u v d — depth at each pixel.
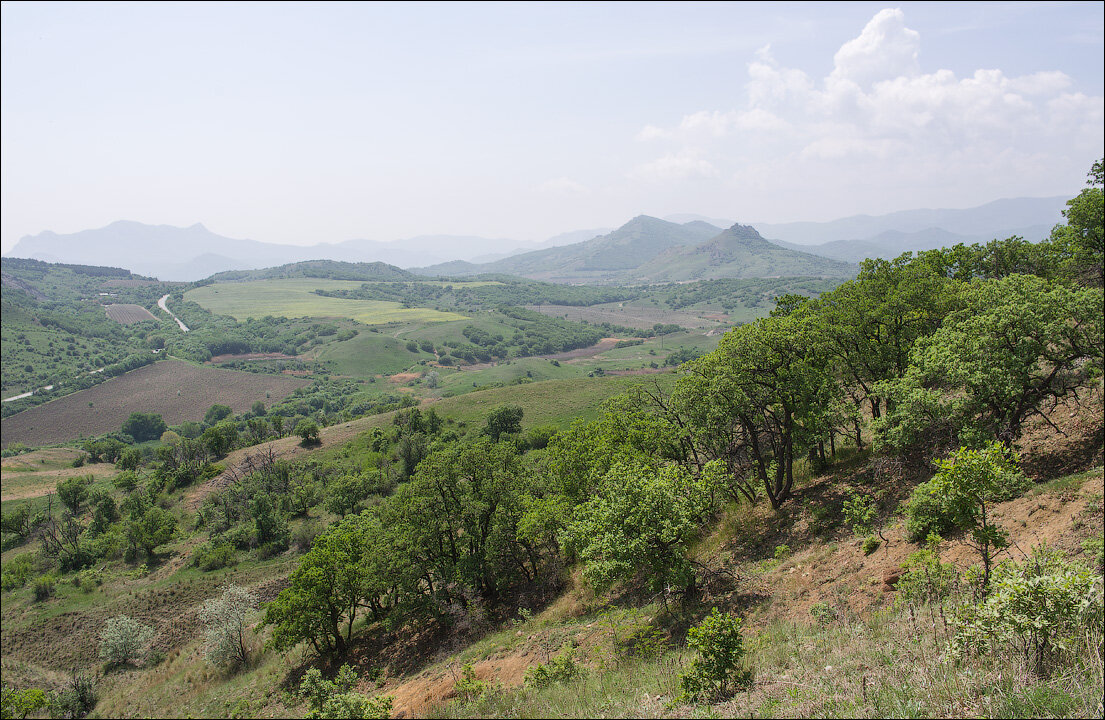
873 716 8.20
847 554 20.80
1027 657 8.23
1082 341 20.20
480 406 116.00
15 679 48.03
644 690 13.41
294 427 122.31
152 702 38.97
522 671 21.27
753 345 28.02
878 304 32.97
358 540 40.94
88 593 61.78
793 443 29.61
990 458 10.62
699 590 22.97
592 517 23.11
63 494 90.94
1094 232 36.88
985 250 41.19
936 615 11.75
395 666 30.81
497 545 34.84
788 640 14.73
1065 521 14.56
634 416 37.50
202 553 65.19
